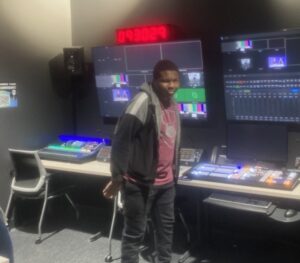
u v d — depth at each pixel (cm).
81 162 377
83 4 432
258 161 332
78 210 453
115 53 385
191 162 351
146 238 366
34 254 356
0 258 159
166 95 281
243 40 320
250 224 368
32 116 415
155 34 362
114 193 282
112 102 407
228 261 336
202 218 360
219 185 288
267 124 329
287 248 352
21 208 415
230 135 345
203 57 354
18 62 398
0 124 387
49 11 423
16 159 380
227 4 352
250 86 328
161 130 280
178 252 354
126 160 272
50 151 400
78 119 453
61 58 440
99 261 342
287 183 274
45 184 377
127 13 407
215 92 366
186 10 372
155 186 285
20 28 397
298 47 299
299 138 330
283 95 316
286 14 328
